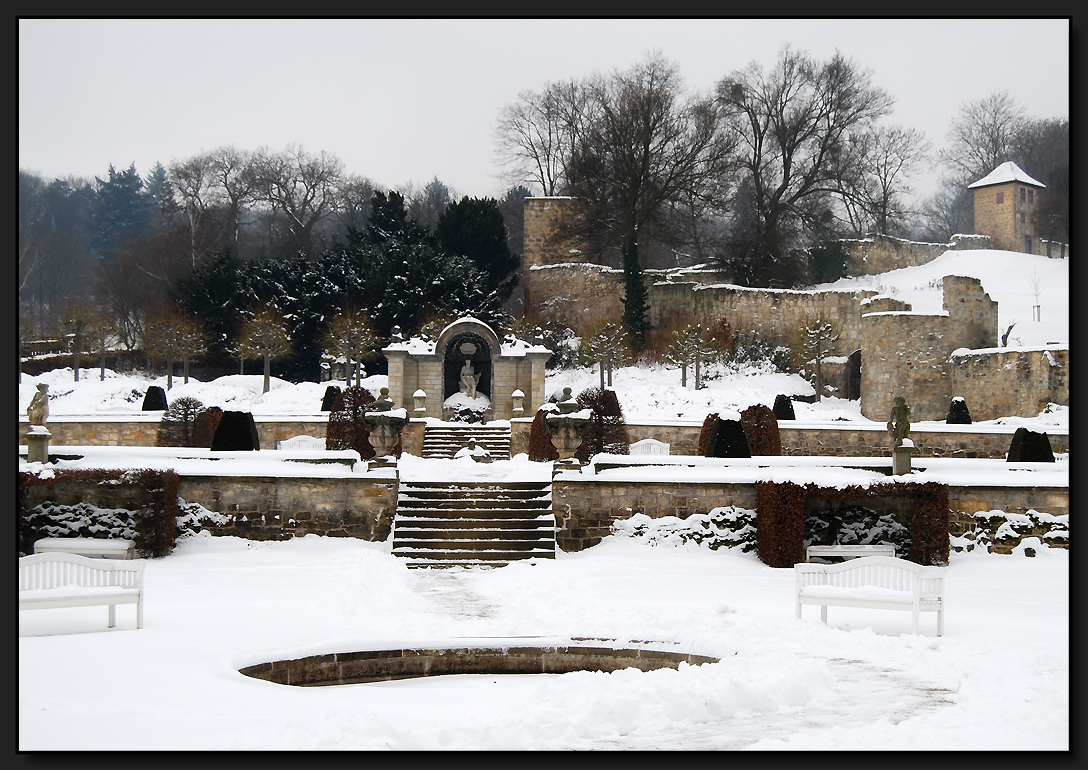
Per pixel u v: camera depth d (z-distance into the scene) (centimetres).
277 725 855
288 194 7062
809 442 3362
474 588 1697
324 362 4972
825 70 5681
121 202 9125
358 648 1201
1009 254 6194
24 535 1969
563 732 855
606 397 2927
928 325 4284
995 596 1617
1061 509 2050
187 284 5562
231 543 2069
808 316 4841
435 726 895
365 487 2119
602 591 1647
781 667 1060
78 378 4731
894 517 2034
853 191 5747
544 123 6544
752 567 1930
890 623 1381
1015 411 3994
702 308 5097
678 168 5519
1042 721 895
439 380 4000
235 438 2470
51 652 1136
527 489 2230
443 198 8631
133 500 1988
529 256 6000
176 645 1186
